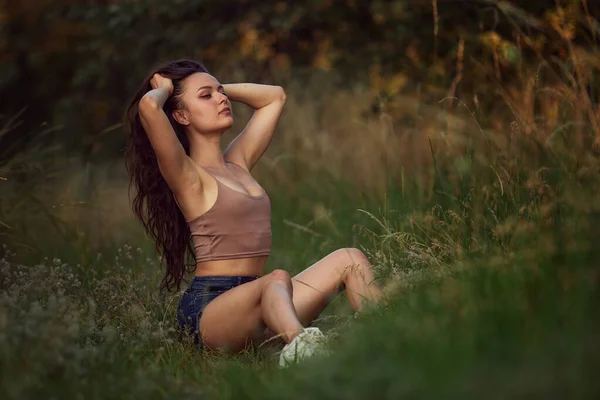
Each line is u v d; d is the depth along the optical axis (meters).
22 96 14.50
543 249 3.94
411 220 5.55
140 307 5.25
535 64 7.89
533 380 2.86
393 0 9.90
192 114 5.09
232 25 11.78
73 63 14.19
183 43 12.09
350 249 5.06
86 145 12.96
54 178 8.83
